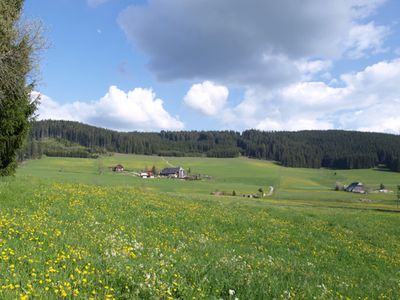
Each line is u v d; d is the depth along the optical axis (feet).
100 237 47.93
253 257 55.88
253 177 597.93
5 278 27.68
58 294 26.71
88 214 67.56
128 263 36.11
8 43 104.63
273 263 53.83
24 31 106.63
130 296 28.86
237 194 400.47
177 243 58.54
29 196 74.08
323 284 44.24
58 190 87.10
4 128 109.91
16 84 107.86
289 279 44.96
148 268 35.47
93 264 34.37
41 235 42.47
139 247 45.37
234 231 80.23
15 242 37.58
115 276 31.96
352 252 78.38
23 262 32.37
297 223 102.47
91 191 95.76
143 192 122.01
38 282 28.27
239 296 33.63
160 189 390.42
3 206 63.41
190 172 631.97
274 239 78.89
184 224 77.41
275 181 569.23
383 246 90.84
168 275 35.09
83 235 47.24
